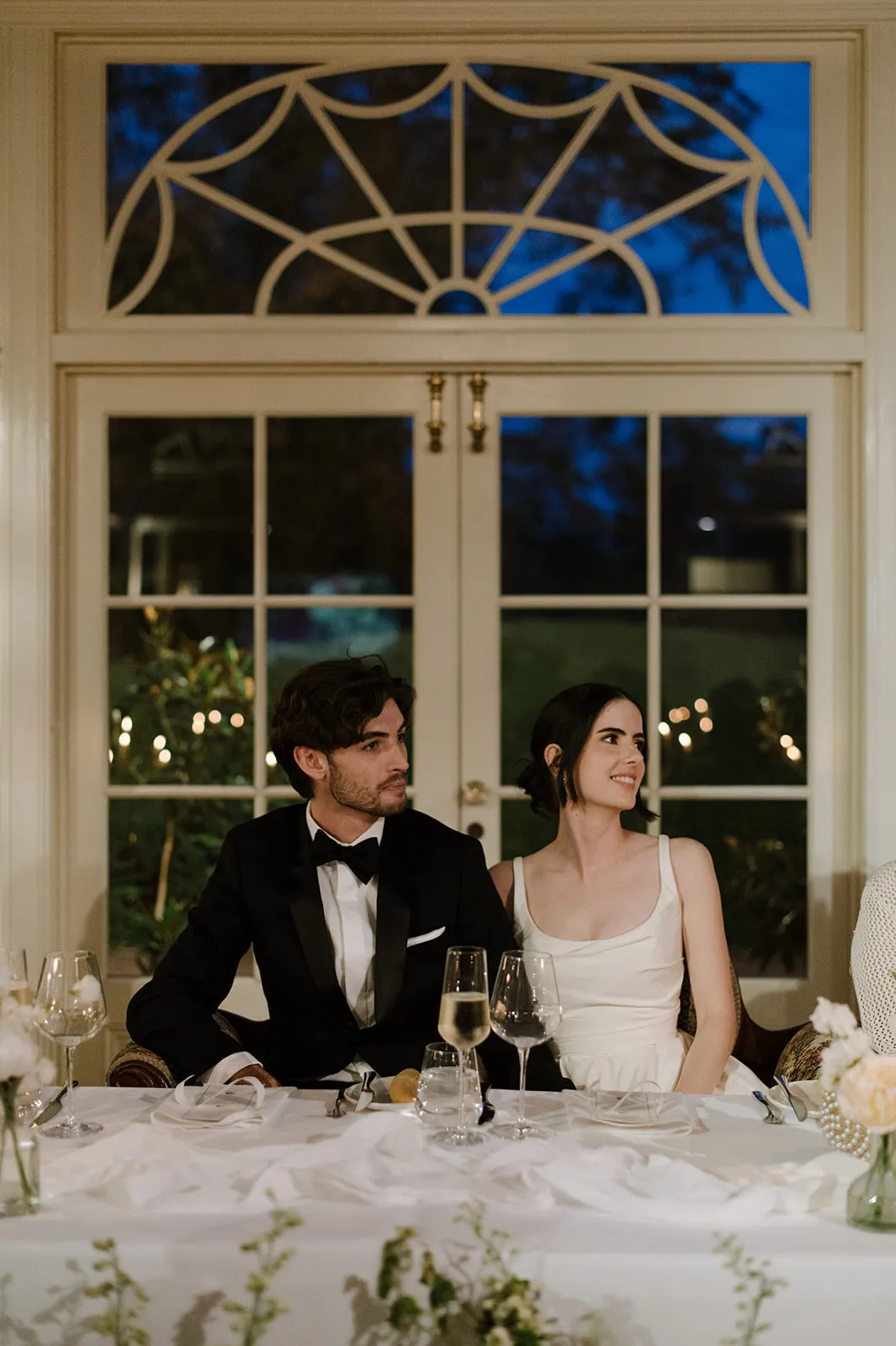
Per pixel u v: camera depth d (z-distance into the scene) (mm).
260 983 3229
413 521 3293
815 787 3277
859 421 3205
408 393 3289
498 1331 1172
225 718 3328
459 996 1558
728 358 3199
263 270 3271
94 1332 1271
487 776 3281
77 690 3303
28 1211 1357
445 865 2303
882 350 3156
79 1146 1573
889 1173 1322
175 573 3316
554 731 2381
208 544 3314
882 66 3135
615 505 3301
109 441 3316
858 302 3223
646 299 3254
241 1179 1437
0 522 3188
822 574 3281
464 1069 1629
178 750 3324
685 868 2373
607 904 2354
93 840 3303
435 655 3289
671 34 3180
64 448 3256
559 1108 1736
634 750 2359
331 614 3312
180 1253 1259
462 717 3287
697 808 3297
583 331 3219
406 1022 2232
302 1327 1259
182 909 3311
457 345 3203
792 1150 1563
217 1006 2303
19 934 3174
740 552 3295
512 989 1575
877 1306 1236
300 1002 2238
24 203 3172
